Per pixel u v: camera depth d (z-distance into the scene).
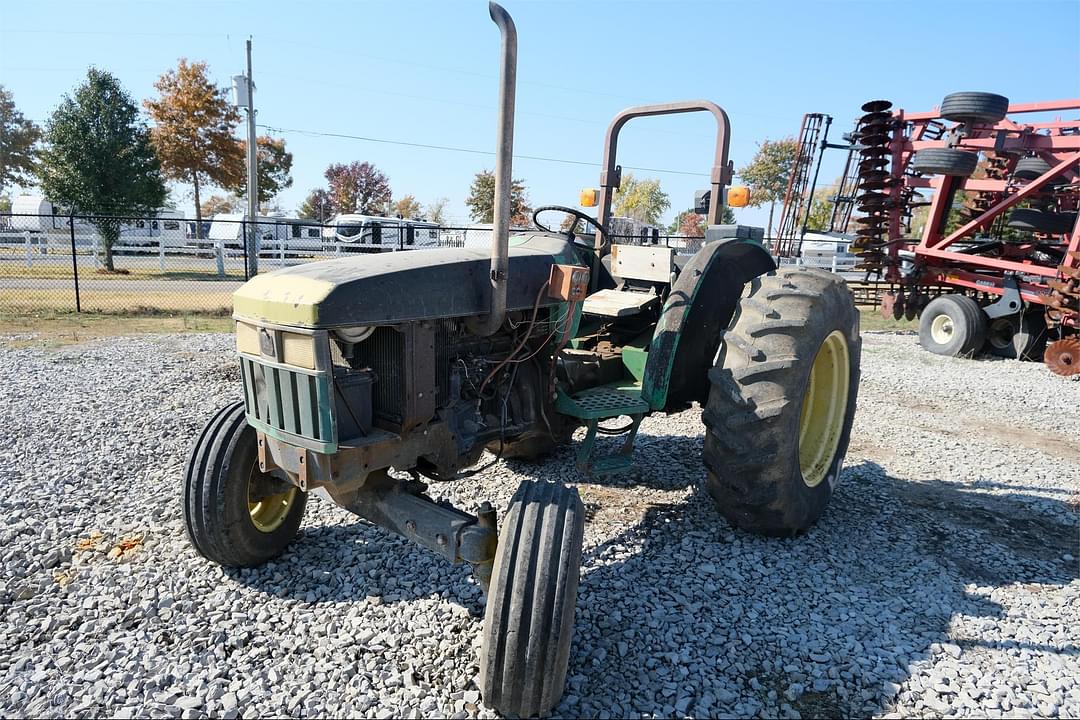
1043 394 7.73
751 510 3.47
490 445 3.71
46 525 3.62
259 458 2.82
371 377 2.69
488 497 4.17
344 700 2.39
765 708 2.44
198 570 3.23
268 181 33.16
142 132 22.08
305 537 3.58
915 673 2.63
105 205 21.20
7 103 41.97
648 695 2.47
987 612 3.10
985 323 10.09
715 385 3.39
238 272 20.44
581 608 2.98
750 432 3.28
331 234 27.08
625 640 2.77
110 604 2.92
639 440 5.46
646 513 4.02
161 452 4.77
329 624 2.81
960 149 9.48
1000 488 4.71
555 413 3.65
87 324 10.48
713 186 4.31
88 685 2.42
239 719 2.30
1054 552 3.76
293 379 2.47
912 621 2.99
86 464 4.50
